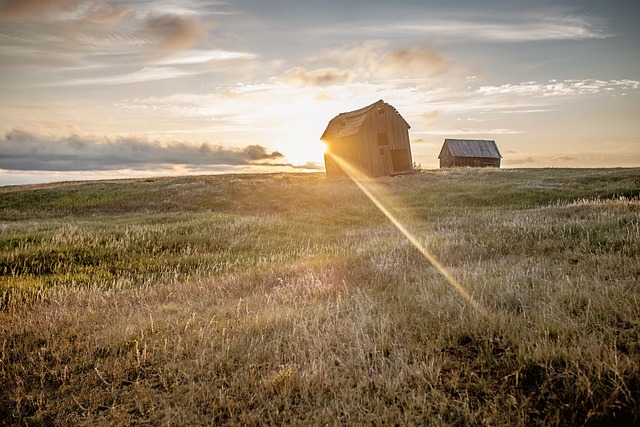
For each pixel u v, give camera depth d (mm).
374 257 9211
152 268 10609
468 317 4629
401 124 45781
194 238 14078
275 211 26672
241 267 10344
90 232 14125
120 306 6699
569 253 7457
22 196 33031
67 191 35125
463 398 3236
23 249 11117
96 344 4730
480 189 30547
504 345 3938
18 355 4570
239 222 17672
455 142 67562
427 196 29469
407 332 4492
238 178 44000
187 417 3273
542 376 3383
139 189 35312
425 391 3342
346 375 3713
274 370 3896
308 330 4738
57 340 4918
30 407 3539
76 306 6551
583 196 24094
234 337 4609
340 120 49656
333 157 48938
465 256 8633
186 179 43812
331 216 23234
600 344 3584
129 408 3465
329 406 3252
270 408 3320
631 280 5242
